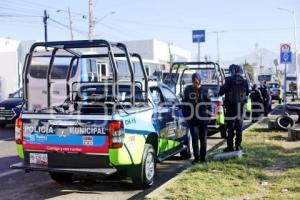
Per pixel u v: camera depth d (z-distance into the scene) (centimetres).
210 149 1265
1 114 1859
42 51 1225
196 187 753
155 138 888
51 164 776
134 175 808
